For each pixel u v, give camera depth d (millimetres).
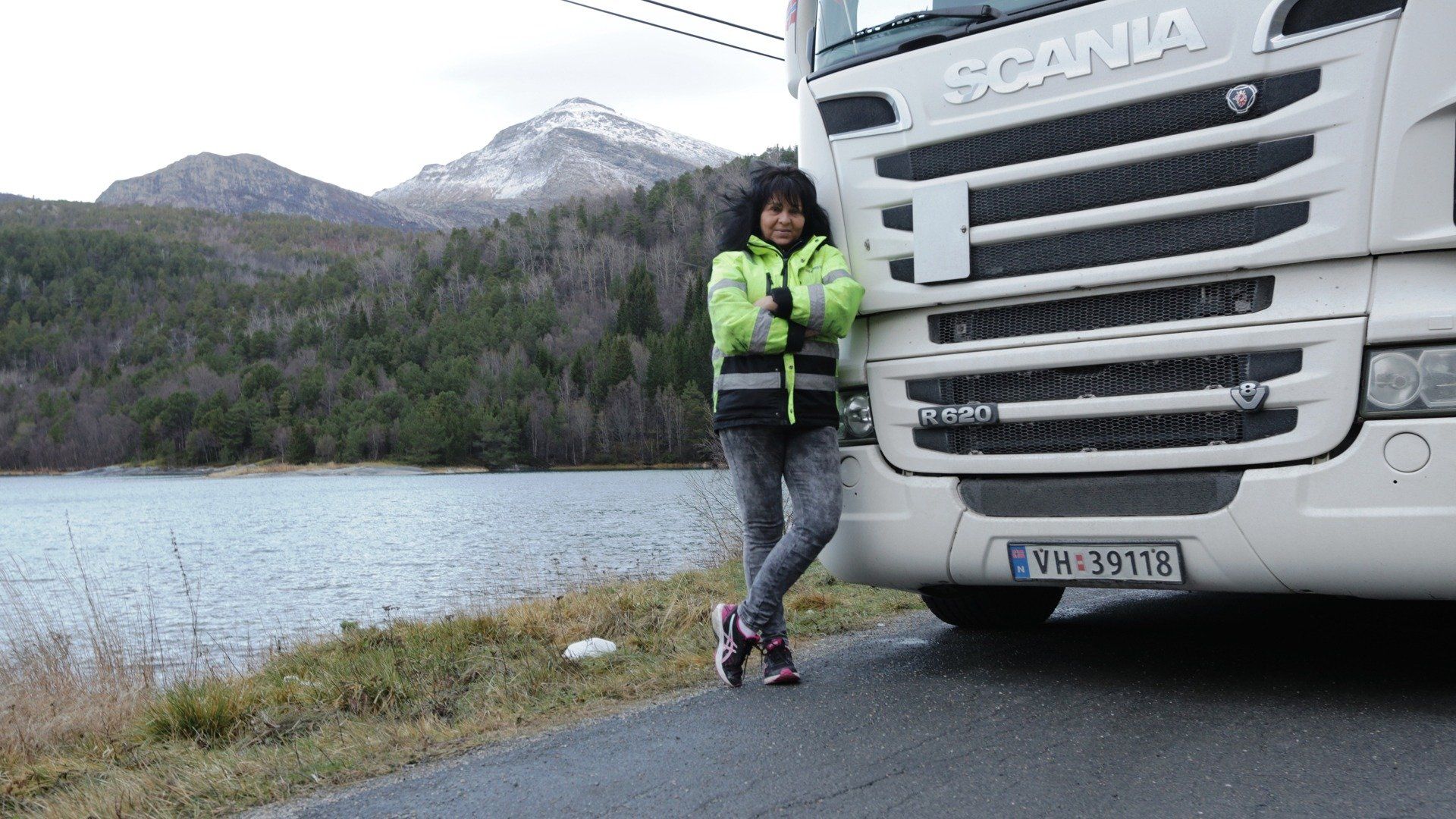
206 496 100750
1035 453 3895
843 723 3562
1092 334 3773
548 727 3920
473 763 3459
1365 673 3990
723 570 8883
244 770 3680
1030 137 3859
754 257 4266
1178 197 3600
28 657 6605
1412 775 2840
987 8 3975
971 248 3979
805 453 4191
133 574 27969
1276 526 3453
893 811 2705
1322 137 3373
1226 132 3510
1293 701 3619
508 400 166500
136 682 6383
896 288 4125
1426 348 3254
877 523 4199
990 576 4016
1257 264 3479
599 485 93625
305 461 179250
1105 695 3789
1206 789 2781
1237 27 3486
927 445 4109
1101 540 3770
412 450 167875
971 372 3988
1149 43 3629
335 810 3102
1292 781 2822
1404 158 3266
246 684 5660
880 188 4168
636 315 198375
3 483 161500
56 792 3990
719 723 3670
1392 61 3275
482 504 63219
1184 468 3639
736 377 4152
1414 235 3252
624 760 3312
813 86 4387
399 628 7441
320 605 18281
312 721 4645
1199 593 6516
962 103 3975
